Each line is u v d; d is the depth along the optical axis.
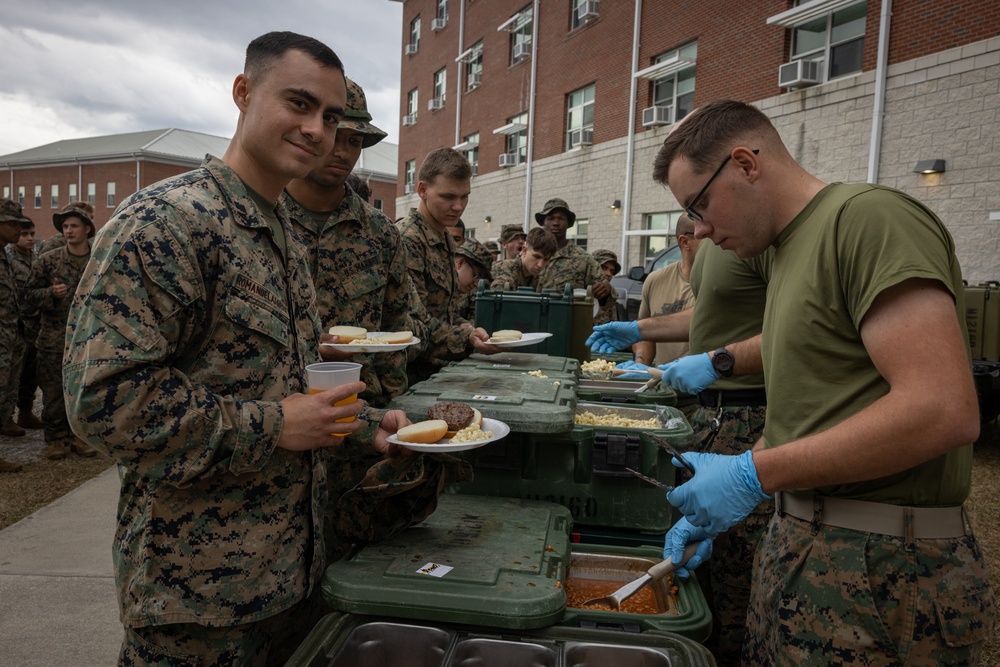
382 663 1.42
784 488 1.30
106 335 1.19
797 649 1.38
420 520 1.75
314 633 1.39
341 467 2.23
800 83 10.09
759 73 10.98
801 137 10.28
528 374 2.56
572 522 1.99
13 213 5.02
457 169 3.27
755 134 1.42
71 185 44.41
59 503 4.33
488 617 1.40
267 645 1.53
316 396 1.34
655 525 2.07
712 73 11.99
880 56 9.00
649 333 3.08
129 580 1.36
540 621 1.40
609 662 1.39
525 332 3.62
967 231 8.23
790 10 10.01
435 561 1.57
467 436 1.68
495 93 19.31
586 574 1.89
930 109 8.56
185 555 1.34
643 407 2.48
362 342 1.82
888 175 9.08
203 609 1.34
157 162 42.00
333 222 2.31
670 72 12.91
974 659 1.31
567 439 2.07
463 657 1.39
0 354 5.01
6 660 2.54
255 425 1.28
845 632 1.31
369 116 2.26
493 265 6.04
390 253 2.48
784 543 1.45
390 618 1.45
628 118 14.07
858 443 1.17
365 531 1.73
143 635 1.36
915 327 1.15
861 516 1.31
